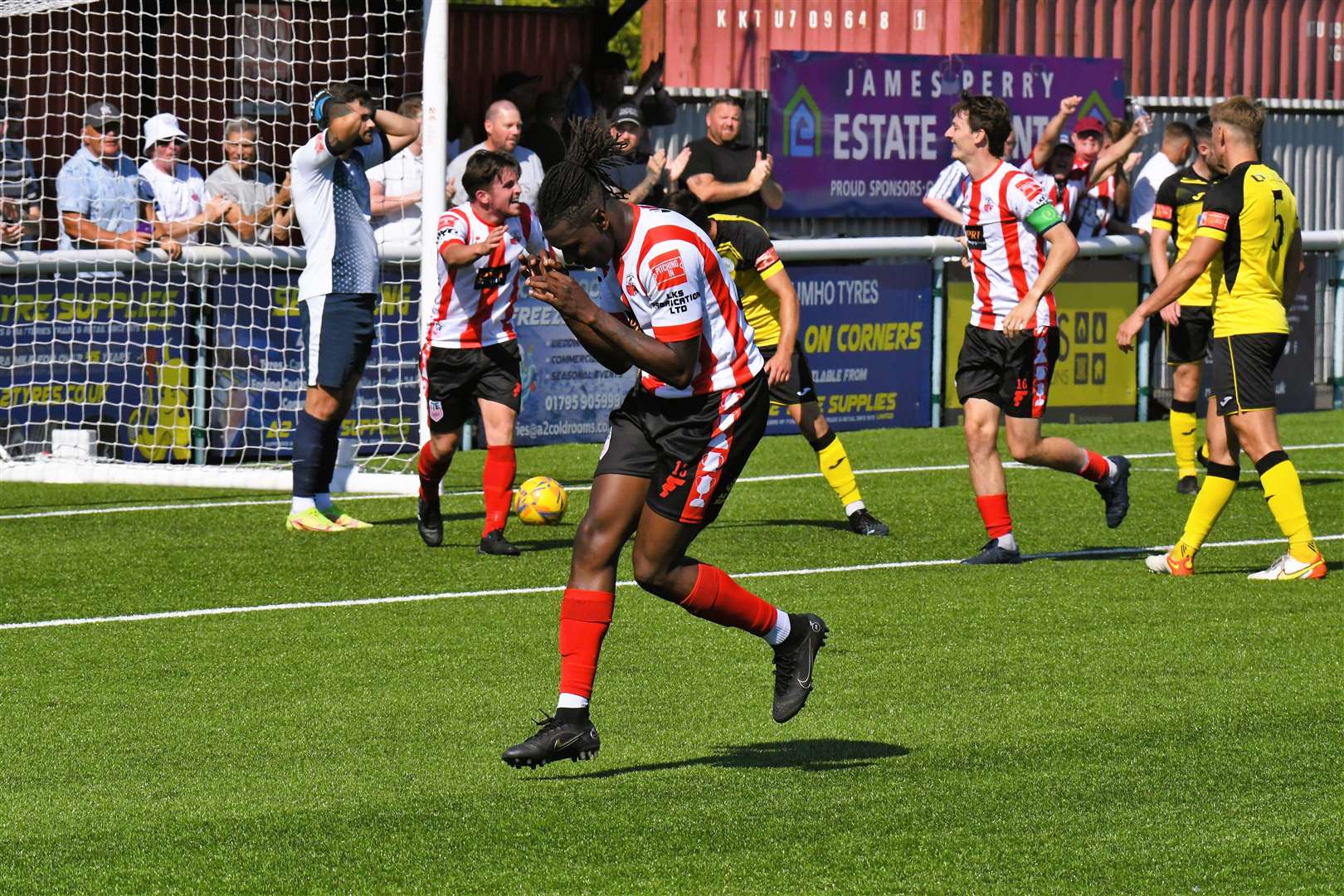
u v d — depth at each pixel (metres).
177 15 45.16
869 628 23.55
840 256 44.47
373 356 39.91
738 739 18.38
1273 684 20.41
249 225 39.28
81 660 22.14
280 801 16.30
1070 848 14.60
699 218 30.00
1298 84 60.31
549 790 16.56
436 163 34.91
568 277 15.71
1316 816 15.41
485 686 20.72
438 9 34.62
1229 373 26.48
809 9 54.38
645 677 20.98
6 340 38.06
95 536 31.16
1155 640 22.72
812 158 50.53
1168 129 49.41
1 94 44.88
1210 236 26.05
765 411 16.91
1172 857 14.37
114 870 14.31
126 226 38.53
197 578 27.39
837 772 17.05
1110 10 57.12
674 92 50.78
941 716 19.17
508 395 29.02
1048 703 19.69
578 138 16.03
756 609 17.17
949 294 46.34
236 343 39.03
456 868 14.27
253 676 21.25
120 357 38.53
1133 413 47.94
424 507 29.78
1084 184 47.28
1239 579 26.81
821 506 34.22
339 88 30.69
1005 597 25.50
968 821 15.38
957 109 27.39
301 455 31.62
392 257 39.47
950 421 46.62
